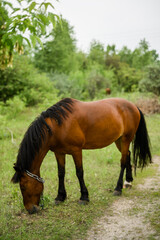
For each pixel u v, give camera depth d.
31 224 2.47
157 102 10.57
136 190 3.38
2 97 10.77
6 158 4.71
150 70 12.50
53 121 2.72
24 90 11.02
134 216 2.62
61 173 2.98
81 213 2.68
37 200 2.49
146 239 2.15
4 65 2.99
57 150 2.86
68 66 22.05
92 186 3.47
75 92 15.85
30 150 2.48
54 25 1.99
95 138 3.04
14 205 2.85
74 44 27.28
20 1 1.95
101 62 38.09
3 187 3.43
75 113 2.83
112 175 3.97
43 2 1.88
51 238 2.20
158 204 2.87
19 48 2.49
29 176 2.43
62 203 2.96
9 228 2.39
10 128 6.83
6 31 2.08
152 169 4.30
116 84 27.27
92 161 4.65
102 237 2.23
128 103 3.54
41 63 19.48
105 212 2.75
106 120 3.07
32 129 2.57
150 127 7.85
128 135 3.47
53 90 11.88
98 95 17.61
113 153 4.99
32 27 1.98
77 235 2.27
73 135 2.75
